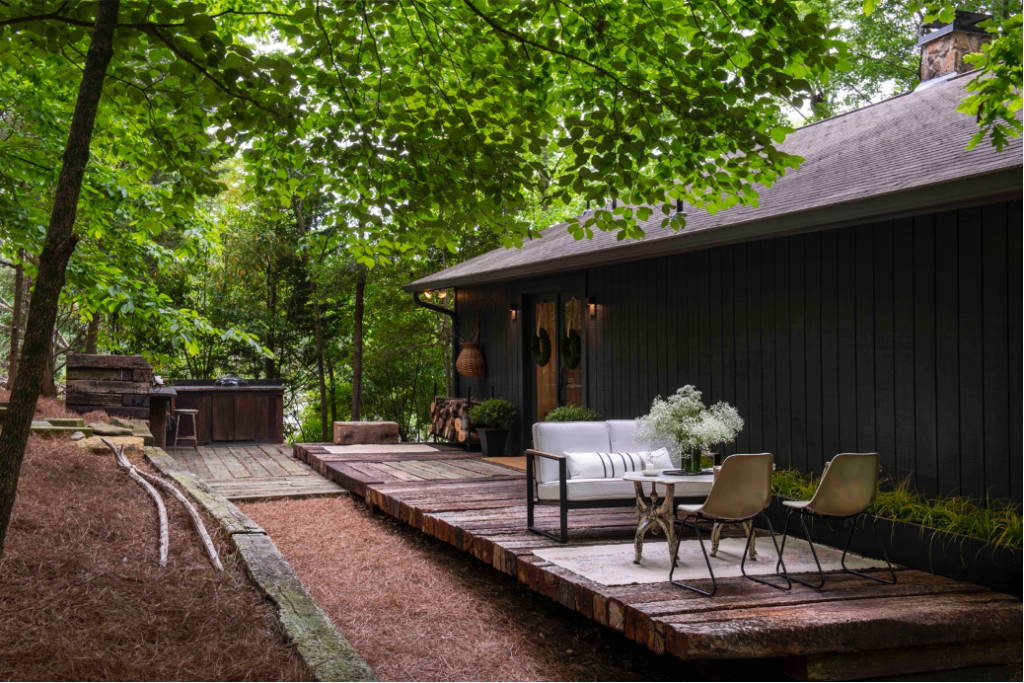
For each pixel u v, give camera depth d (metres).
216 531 5.28
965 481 4.90
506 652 4.48
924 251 5.20
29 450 6.35
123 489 5.95
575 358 9.54
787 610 3.84
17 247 7.69
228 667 3.13
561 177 3.65
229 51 3.22
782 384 6.39
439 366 17.27
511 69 3.88
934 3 4.29
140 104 3.76
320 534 7.22
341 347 18.34
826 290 5.98
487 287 11.95
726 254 7.04
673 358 7.72
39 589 3.52
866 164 5.91
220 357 17.84
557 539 5.50
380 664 4.24
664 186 3.93
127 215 8.91
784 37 3.40
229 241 16.31
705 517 4.36
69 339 16.95
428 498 7.24
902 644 3.67
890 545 4.86
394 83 3.93
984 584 4.25
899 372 5.37
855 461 4.37
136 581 3.93
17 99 7.27
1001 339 4.68
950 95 6.91
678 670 4.28
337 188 4.18
